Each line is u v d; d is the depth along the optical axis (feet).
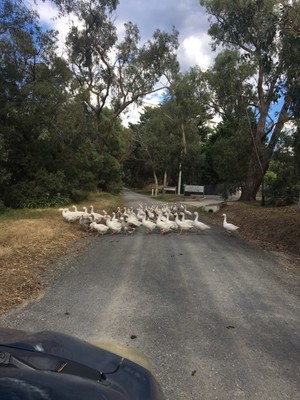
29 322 20.18
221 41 91.35
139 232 56.39
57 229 52.29
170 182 254.88
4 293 24.76
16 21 69.82
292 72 38.81
